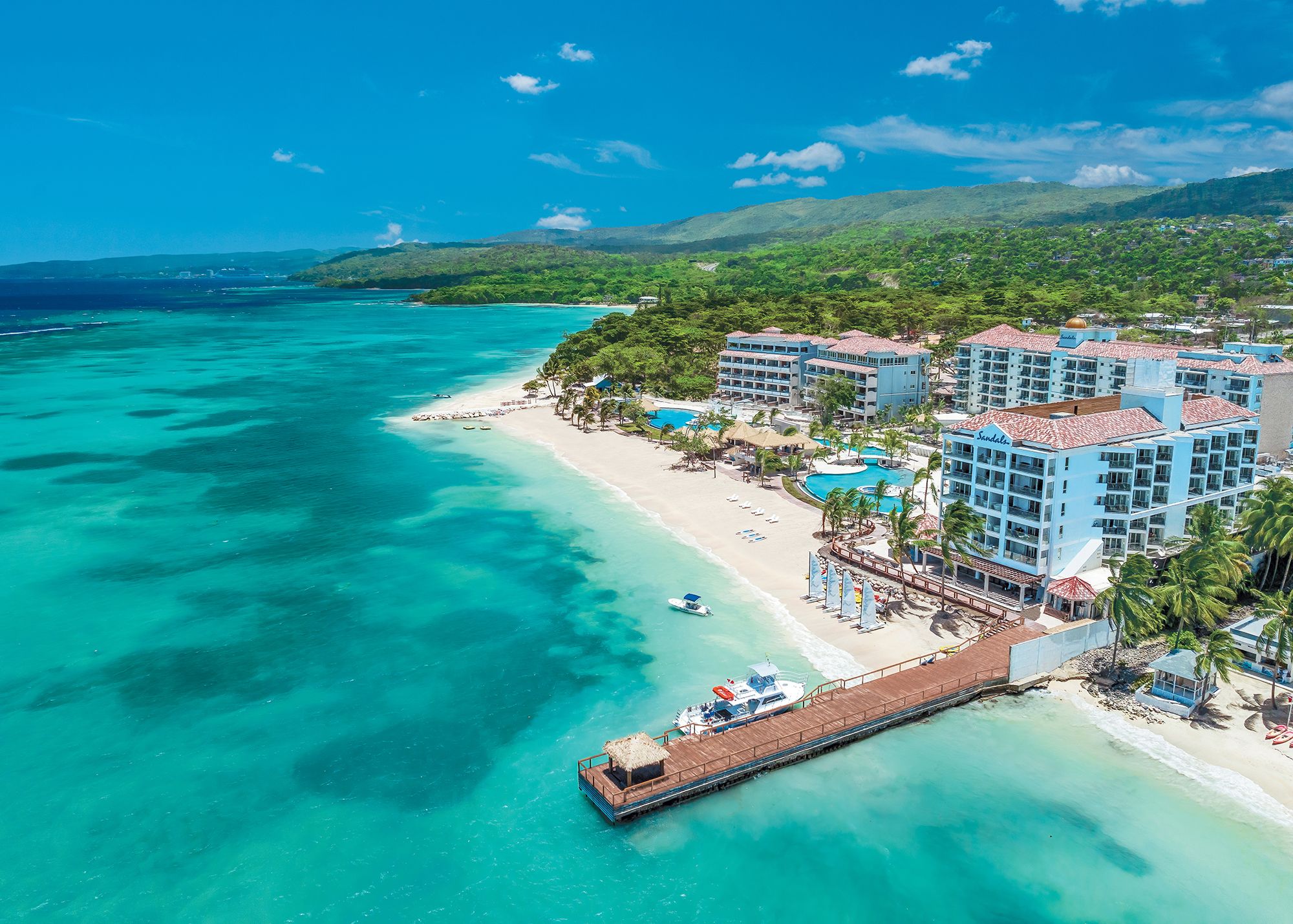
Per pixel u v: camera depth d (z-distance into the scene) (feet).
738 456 479.00
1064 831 186.39
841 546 336.29
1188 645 231.50
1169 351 473.26
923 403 580.30
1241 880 171.53
